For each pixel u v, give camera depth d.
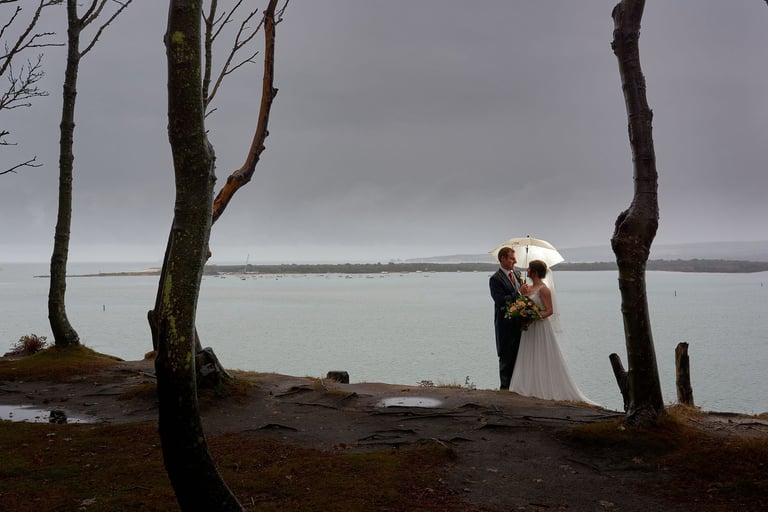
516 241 12.12
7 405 9.13
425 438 6.86
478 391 9.98
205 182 3.49
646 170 6.55
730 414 8.14
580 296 139.62
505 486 5.40
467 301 122.94
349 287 198.25
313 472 5.68
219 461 6.06
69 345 13.31
